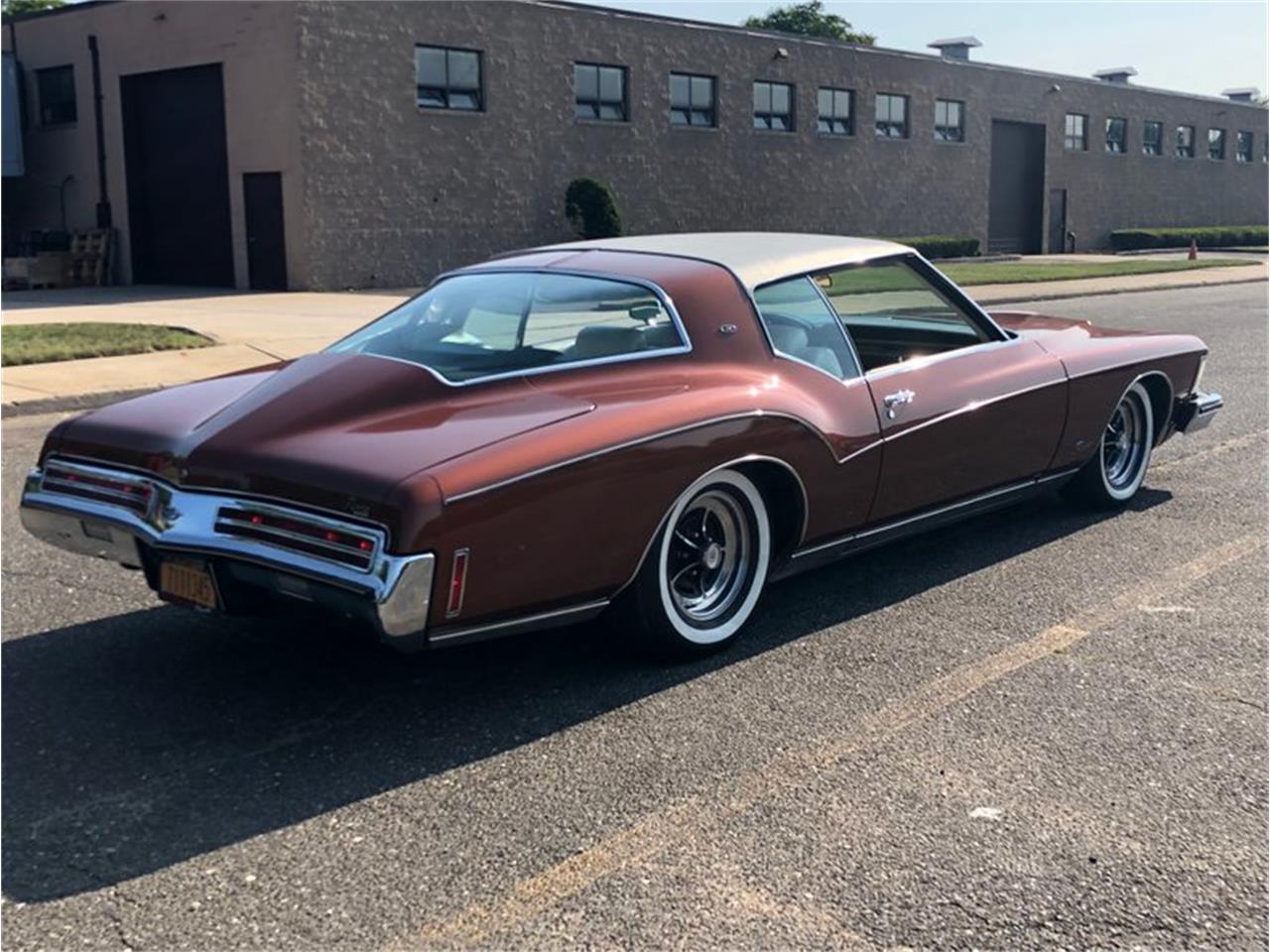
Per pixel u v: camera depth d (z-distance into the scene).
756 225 32.19
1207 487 6.98
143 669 4.28
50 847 3.09
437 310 4.59
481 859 3.03
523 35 26.14
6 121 27.80
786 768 3.51
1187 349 6.43
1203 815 3.23
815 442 4.44
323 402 3.85
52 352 12.44
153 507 3.79
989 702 3.97
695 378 4.28
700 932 2.72
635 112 28.72
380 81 23.88
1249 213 53.94
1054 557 5.58
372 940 2.70
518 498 3.55
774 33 31.86
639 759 3.57
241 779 3.45
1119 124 46.03
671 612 4.16
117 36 25.86
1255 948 2.66
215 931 2.73
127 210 26.36
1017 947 2.66
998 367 5.35
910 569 5.42
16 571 5.48
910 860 3.01
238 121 23.94
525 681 4.15
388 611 3.34
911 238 36.50
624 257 4.74
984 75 38.91
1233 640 4.53
